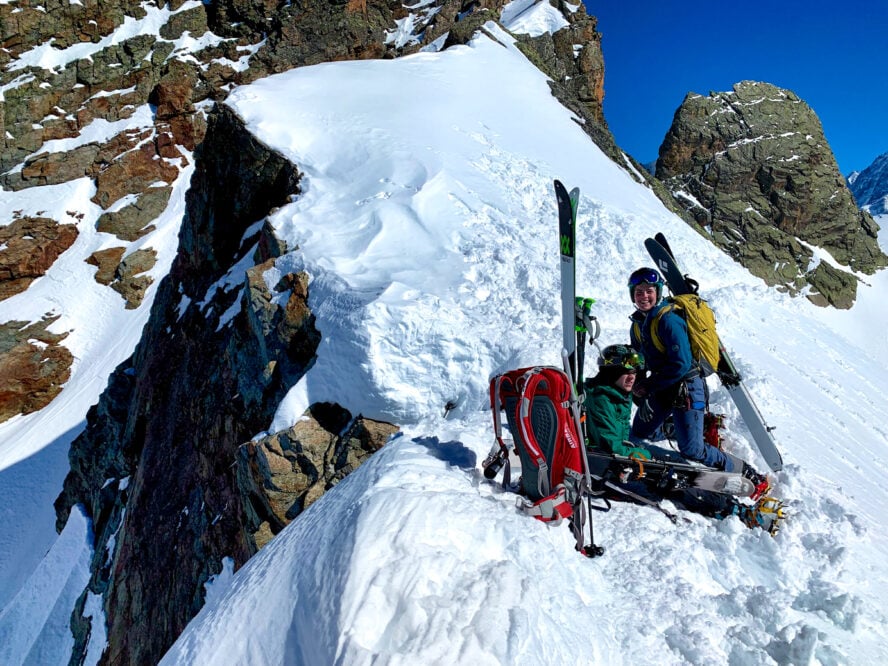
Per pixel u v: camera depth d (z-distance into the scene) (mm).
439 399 7066
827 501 3887
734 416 5172
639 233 10398
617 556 3328
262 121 12102
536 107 16641
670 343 3928
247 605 2836
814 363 7973
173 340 14039
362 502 3043
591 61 27453
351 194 10336
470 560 2764
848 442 5656
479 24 22469
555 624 2537
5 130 43250
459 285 8055
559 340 6719
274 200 11695
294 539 3244
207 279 13531
